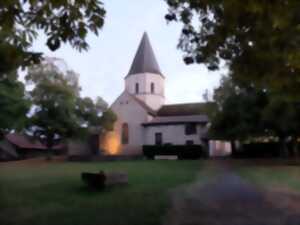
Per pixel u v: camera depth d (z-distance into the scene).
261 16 6.39
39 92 35.94
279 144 35.00
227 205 8.99
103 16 5.71
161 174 19.20
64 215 9.57
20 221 9.00
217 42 8.16
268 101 24.86
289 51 6.98
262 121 26.17
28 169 24.44
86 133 40.25
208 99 34.41
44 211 10.16
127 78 54.53
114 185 14.59
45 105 36.06
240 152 38.12
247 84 9.04
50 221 8.90
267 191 11.23
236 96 27.78
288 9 5.61
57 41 5.67
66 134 38.09
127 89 54.03
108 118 43.41
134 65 54.09
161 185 14.54
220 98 30.12
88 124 41.44
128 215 9.16
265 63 7.70
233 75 8.76
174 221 7.92
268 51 7.25
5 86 24.66
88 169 23.69
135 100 47.47
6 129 26.23
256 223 7.40
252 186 12.10
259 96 26.47
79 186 15.08
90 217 9.21
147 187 14.21
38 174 20.45
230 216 7.96
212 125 30.58
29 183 16.31
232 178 14.73
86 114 41.00
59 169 24.30
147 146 42.41
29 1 5.27
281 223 7.24
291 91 7.98
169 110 49.62
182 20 8.94
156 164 28.08
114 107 48.34
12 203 11.34
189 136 43.34
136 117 46.81
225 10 6.78
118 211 9.78
